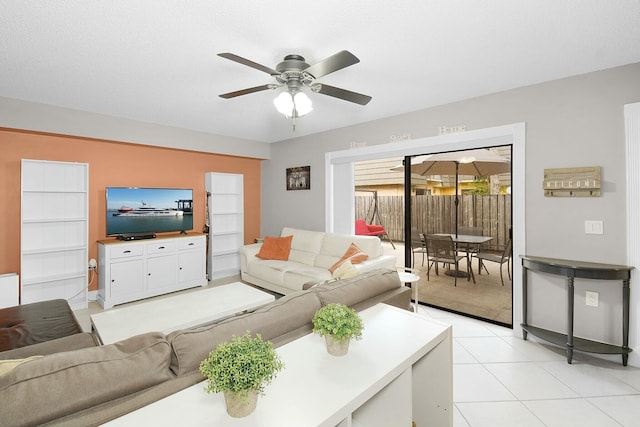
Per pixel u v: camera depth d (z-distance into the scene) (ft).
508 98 9.75
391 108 11.68
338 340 3.97
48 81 9.05
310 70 6.46
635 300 7.79
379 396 4.32
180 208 15.67
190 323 7.61
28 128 10.84
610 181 8.11
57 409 2.67
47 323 6.97
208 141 15.85
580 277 7.80
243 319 4.20
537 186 9.25
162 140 14.20
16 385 2.65
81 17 5.88
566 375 7.60
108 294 12.62
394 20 6.02
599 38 6.70
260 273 14.14
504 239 11.87
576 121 8.59
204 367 2.98
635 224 7.75
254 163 19.29
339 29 6.34
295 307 4.78
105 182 13.76
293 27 6.25
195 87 9.56
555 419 6.09
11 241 11.62
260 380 2.87
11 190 11.58
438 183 13.00
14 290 10.85
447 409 4.90
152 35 6.54
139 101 10.89
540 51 7.28
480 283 13.69
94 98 10.57
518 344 9.25
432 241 13.21
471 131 10.53
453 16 5.89
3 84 9.29
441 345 4.94
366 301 6.03
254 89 7.45
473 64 7.98
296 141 17.01
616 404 6.51
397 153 12.51
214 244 17.26
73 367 2.95
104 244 12.61
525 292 9.46
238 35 6.55
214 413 2.95
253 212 19.24
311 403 3.11
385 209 17.06
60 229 12.56
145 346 3.49
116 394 3.00
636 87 7.77
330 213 15.46
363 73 8.54
